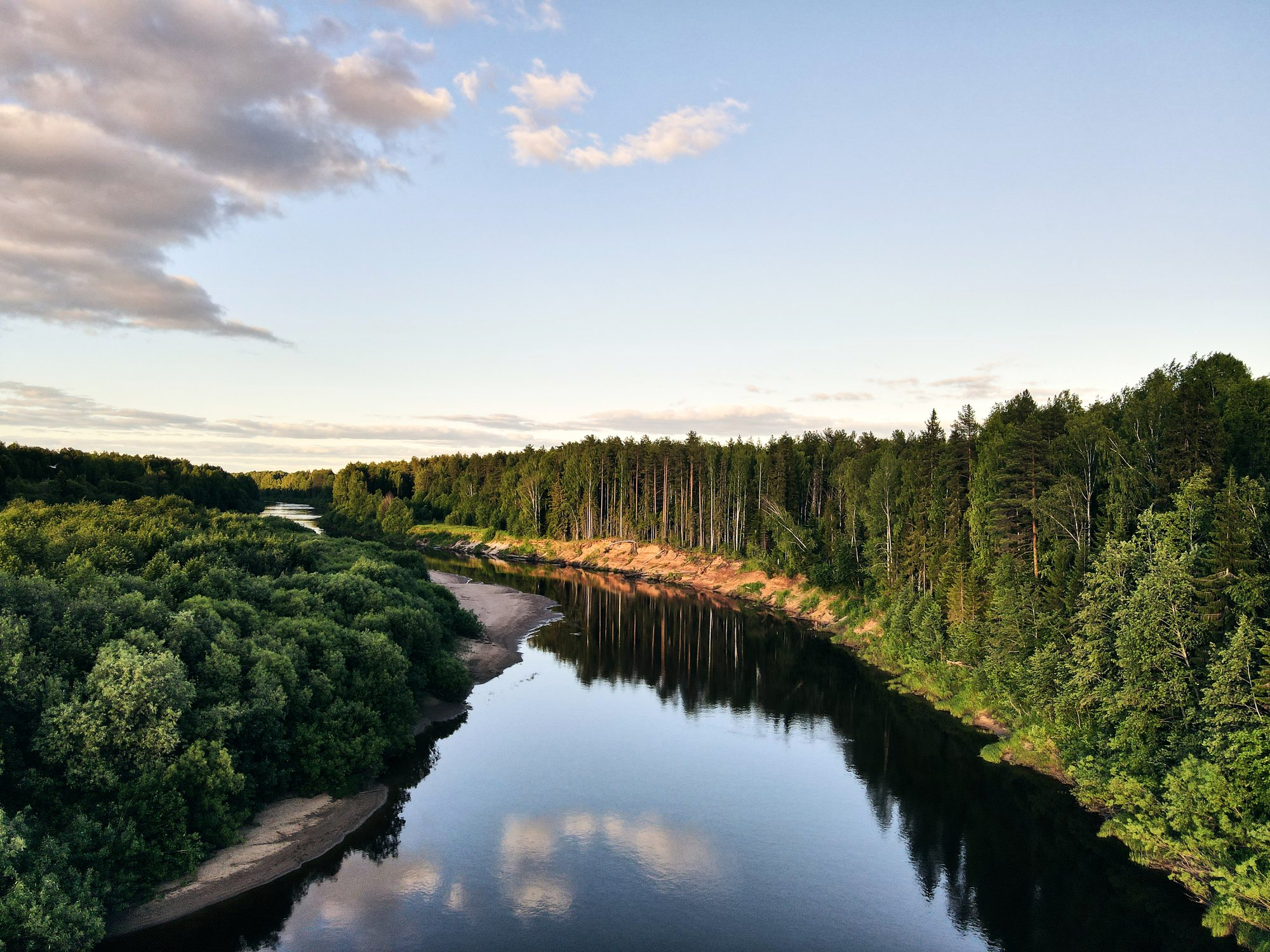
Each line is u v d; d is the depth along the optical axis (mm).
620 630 79000
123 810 26328
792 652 69625
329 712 36688
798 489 117500
